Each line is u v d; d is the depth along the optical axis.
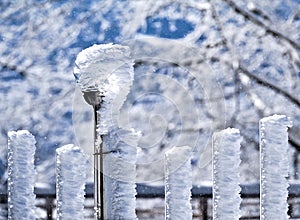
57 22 13.45
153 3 13.13
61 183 3.25
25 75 13.71
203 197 5.71
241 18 12.57
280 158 3.45
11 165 3.34
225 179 3.36
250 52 12.74
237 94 12.77
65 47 13.54
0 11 13.41
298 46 12.54
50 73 13.70
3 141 13.75
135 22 13.22
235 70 12.41
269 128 3.45
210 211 5.80
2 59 13.59
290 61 12.68
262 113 13.01
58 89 13.79
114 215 3.24
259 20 12.48
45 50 13.59
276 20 12.51
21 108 13.85
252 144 13.31
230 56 12.47
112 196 3.24
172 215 3.32
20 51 13.59
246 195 5.59
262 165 3.47
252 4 12.47
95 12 13.36
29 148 3.35
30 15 13.45
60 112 13.89
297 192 5.78
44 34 13.52
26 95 13.80
